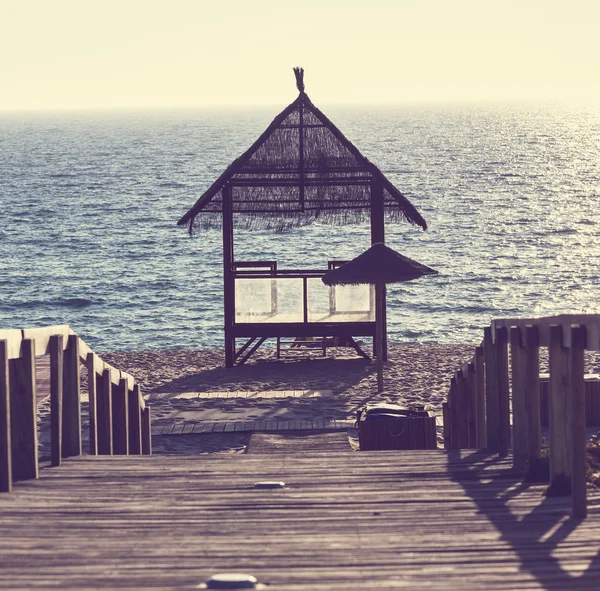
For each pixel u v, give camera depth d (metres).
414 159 160.25
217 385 22.31
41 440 17.20
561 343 9.09
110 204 96.19
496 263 58.50
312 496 9.38
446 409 16.20
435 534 7.84
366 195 23.56
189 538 7.81
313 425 18.25
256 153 23.56
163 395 21.17
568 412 9.23
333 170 23.48
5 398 9.77
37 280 55.22
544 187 110.19
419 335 40.72
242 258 62.28
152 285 53.22
